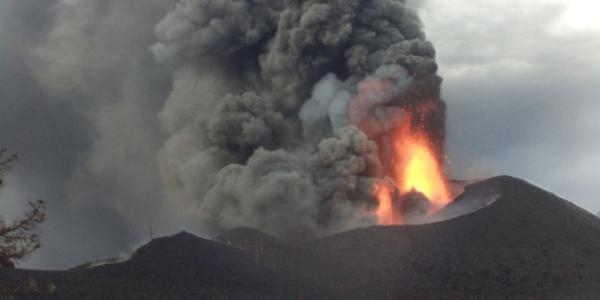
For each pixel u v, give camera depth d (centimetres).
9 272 6159
